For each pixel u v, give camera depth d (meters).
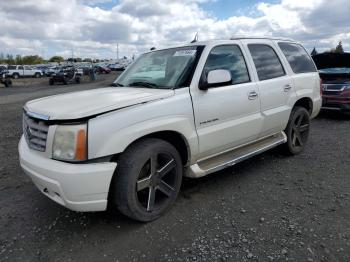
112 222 3.15
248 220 3.11
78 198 2.65
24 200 3.71
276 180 4.14
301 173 4.37
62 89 23.59
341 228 2.91
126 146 2.79
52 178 2.65
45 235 2.96
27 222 3.20
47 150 2.74
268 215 3.20
